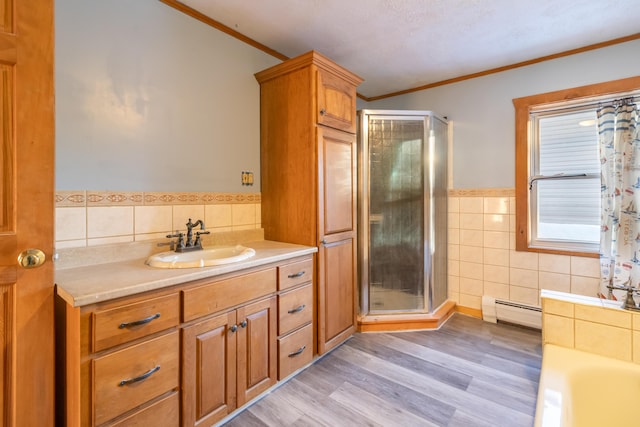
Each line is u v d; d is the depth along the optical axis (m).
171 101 1.91
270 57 2.50
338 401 1.73
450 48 2.49
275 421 1.57
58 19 1.48
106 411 1.13
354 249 2.49
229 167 2.22
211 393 1.46
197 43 2.04
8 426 1.13
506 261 2.83
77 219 1.55
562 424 1.00
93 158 1.60
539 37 2.32
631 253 2.23
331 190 2.24
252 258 1.68
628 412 1.24
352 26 2.19
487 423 1.55
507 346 2.38
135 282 1.23
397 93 3.47
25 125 1.13
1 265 1.10
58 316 1.26
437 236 2.89
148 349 1.24
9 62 1.09
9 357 1.13
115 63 1.67
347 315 2.42
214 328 1.48
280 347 1.82
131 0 1.73
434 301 2.85
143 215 1.79
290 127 2.21
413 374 2.00
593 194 2.50
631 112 2.24
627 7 1.95
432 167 2.75
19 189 1.13
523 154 2.73
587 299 1.49
